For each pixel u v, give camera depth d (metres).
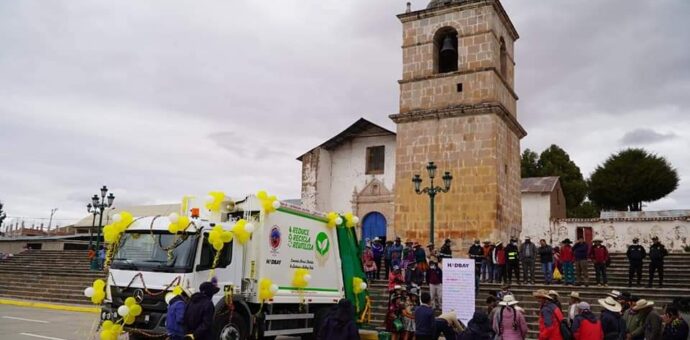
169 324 8.88
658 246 18.64
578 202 54.53
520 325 9.92
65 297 24.83
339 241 15.35
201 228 11.38
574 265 20.50
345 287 15.14
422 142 25.88
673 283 19.72
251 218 12.64
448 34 27.20
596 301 17.12
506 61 27.61
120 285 11.39
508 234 25.09
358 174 32.38
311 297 13.76
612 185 51.91
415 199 25.52
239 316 11.76
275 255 12.87
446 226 24.53
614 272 21.95
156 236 11.59
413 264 19.33
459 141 25.02
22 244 46.50
